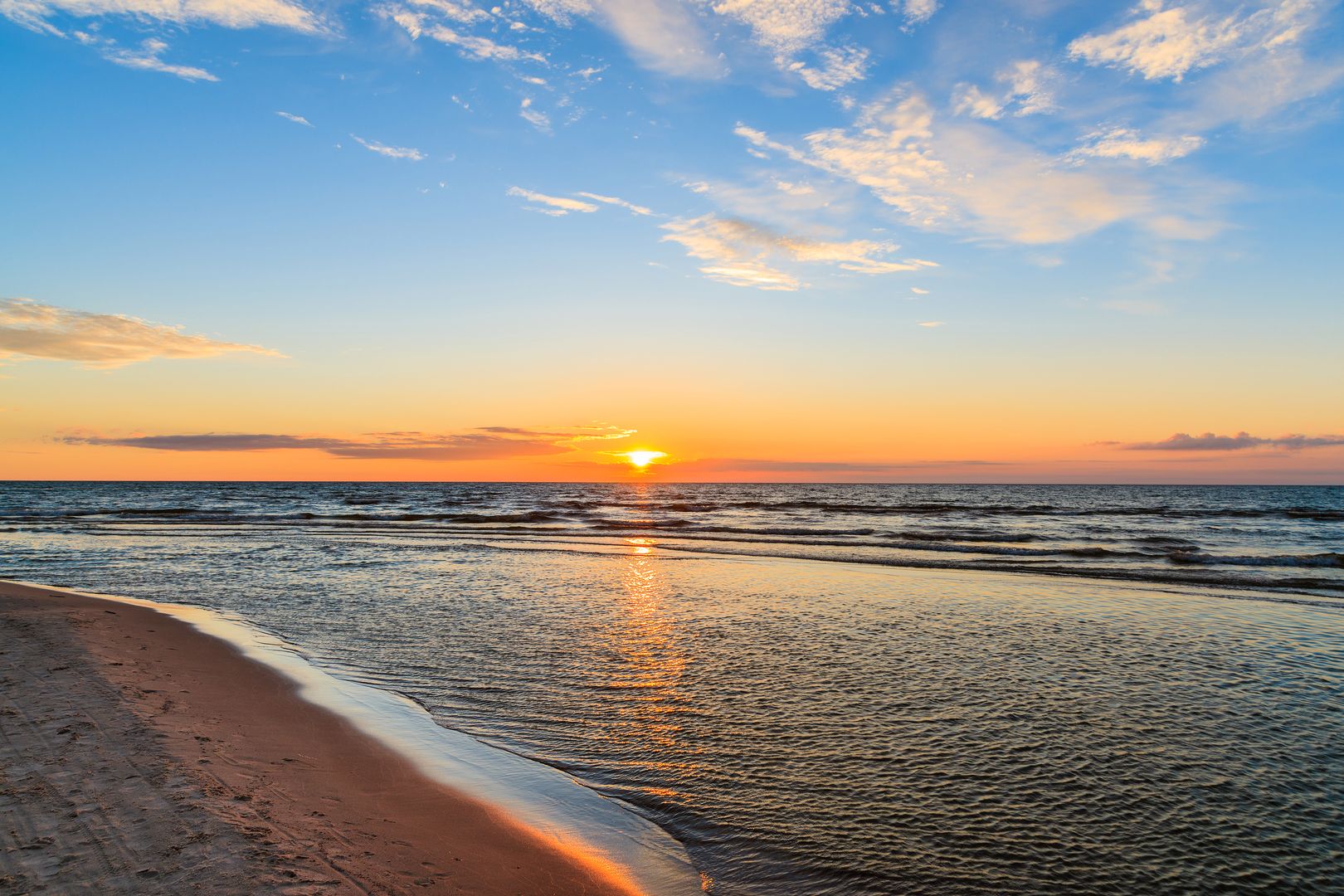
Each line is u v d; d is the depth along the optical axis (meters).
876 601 17.78
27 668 10.05
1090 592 19.22
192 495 103.06
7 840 5.12
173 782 6.34
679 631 14.34
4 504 73.31
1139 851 6.18
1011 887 5.64
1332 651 12.82
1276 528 44.28
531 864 5.71
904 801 7.06
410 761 7.79
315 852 5.37
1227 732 8.90
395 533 38.88
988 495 121.62
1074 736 8.74
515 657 12.37
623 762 7.97
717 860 5.99
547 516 54.59
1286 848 6.23
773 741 8.60
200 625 14.62
